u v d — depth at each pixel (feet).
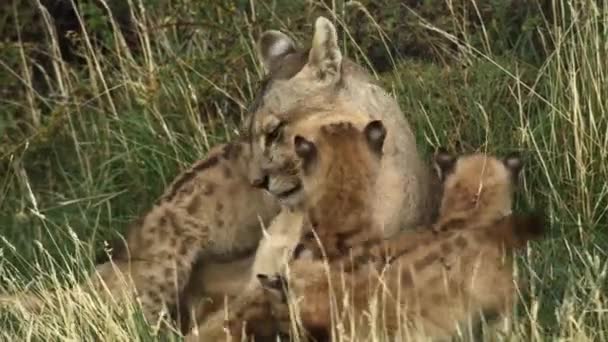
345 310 34.65
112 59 50.52
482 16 48.70
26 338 38.11
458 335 34.81
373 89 39.96
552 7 46.91
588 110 43.52
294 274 35.91
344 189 36.94
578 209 42.01
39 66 51.08
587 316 36.37
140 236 42.45
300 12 48.88
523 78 45.70
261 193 41.75
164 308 40.27
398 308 34.60
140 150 47.37
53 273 39.86
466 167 37.96
